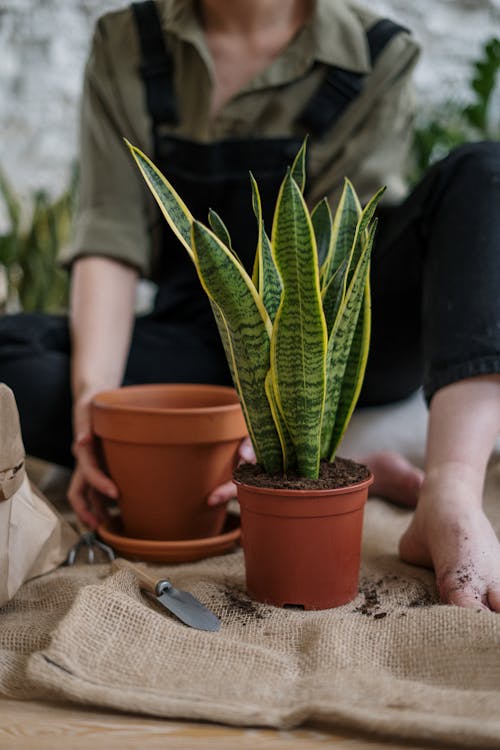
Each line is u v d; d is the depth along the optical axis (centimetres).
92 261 152
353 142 153
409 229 132
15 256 319
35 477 177
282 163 154
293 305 85
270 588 95
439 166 122
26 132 393
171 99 155
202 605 93
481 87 326
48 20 385
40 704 78
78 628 82
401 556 111
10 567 97
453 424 104
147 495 116
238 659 81
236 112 154
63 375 145
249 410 96
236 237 156
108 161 157
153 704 73
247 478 96
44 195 329
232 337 92
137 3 163
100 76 158
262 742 70
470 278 108
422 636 83
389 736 69
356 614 92
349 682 75
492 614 83
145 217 160
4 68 386
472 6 390
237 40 157
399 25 159
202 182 155
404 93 157
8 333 148
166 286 165
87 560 118
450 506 98
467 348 105
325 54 152
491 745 65
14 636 88
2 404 90
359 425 162
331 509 93
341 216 100
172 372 155
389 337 149
